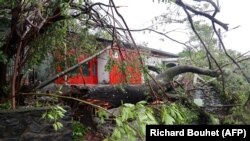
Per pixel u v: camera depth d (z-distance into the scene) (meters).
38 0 3.64
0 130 3.23
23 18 3.87
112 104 5.75
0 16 3.92
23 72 4.74
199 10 4.43
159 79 6.69
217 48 6.90
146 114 3.01
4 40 4.03
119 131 2.97
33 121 3.44
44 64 5.50
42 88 5.05
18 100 4.28
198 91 8.86
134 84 5.75
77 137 4.93
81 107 5.27
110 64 5.09
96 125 5.21
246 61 7.29
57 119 3.60
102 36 5.61
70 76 5.58
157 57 7.53
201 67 7.61
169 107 3.27
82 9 4.21
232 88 7.63
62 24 4.37
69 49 5.50
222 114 8.27
